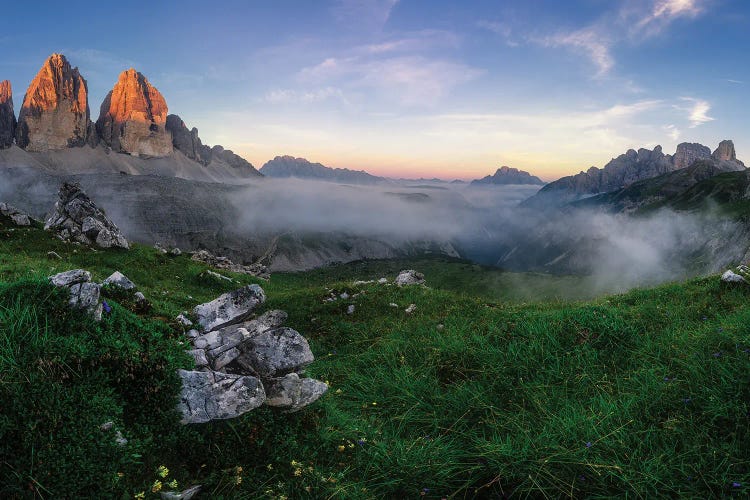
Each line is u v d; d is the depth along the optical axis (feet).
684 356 29.53
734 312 37.29
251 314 29.73
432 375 34.42
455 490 21.89
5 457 14.98
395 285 67.21
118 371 19.24
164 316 27.99
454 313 52.13
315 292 64.54
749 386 23.73
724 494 18.58
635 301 50.26
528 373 32.32
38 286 20.35
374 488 21.61
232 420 21.58
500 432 26.18
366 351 41.57
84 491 15.38
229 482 19.22
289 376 24.41
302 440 23.62
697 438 21.88
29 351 17.62
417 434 27.22
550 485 20.86
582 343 35.04
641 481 19.80
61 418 16.26
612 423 24.25
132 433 18.04
